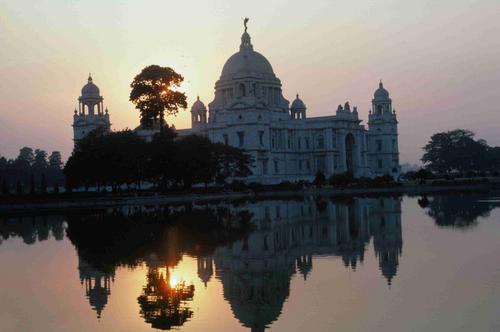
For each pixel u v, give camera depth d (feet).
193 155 592.19
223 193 634.02
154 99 597.93
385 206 431.43
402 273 178.81
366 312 138.92
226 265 201.67
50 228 329.72
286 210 409.69
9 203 511.81
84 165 558.15
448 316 133.59
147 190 609.83
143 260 215.51
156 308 150.00
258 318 137.90
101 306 153.38
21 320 142.72
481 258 198.18
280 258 212.02
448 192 631.56
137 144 572.92
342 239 255.70
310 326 130.62
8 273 199.11
